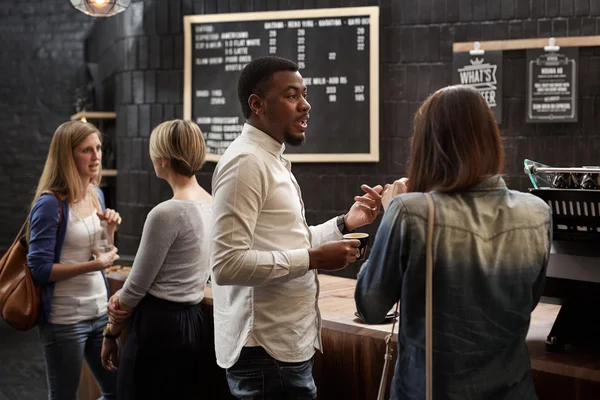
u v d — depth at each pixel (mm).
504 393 1565
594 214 1884
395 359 2273
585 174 1954
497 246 1551
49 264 2725
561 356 1956
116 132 5695
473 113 1578
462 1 4867
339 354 2457
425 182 1623
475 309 1542
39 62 7336
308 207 5145
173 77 5336
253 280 1882
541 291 1676
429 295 1535
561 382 1895
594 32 4703
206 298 2883
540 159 4828
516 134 4855
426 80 4949
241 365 2037
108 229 2924
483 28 4848
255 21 5105
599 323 1966
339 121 5023
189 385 2605
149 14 5359
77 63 7320
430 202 1553
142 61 5391
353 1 4992
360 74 4980
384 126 5012
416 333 1585
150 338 2498
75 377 2852
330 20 5000
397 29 4961
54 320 2791
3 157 7418
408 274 1557
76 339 2828
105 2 4492
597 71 4730
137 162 5418
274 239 1984
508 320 1566
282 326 2010
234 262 1868
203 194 2629
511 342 1581
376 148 4977
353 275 5105
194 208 2531
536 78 4777
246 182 1909
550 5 4754
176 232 2482
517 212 1583
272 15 5074
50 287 2770
